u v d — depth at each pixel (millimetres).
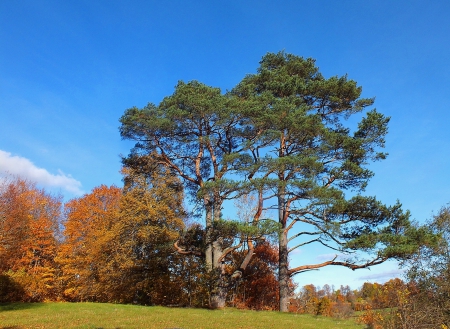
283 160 18766
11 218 27250
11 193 28141
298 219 22062
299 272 22094
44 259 33594
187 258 28562
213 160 23641
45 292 29500
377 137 22453
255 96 21812
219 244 22562
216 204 21422
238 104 20297
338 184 22406
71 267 32188
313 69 25484
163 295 27703
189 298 27906
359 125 22719
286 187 19281
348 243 18594
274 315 18656
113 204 34562
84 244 32406
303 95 23812
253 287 33094
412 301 12898
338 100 23109
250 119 20719
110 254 28344
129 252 27312
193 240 24109
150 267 27156
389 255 17203
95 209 34500
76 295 31891
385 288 14328
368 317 15414
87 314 15797
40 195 36812
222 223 18469
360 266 19359
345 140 21688
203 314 17219
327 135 20844
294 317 18328
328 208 19734
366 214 19828
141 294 27734
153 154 23641
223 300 21578
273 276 33750
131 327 12844
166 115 20938
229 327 13992
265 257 33906
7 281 24609
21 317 14859
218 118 21078
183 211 28984
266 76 24438
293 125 19922
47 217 36094
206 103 20062
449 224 17406
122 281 27109
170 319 14953
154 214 26984
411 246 16516
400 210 19453
